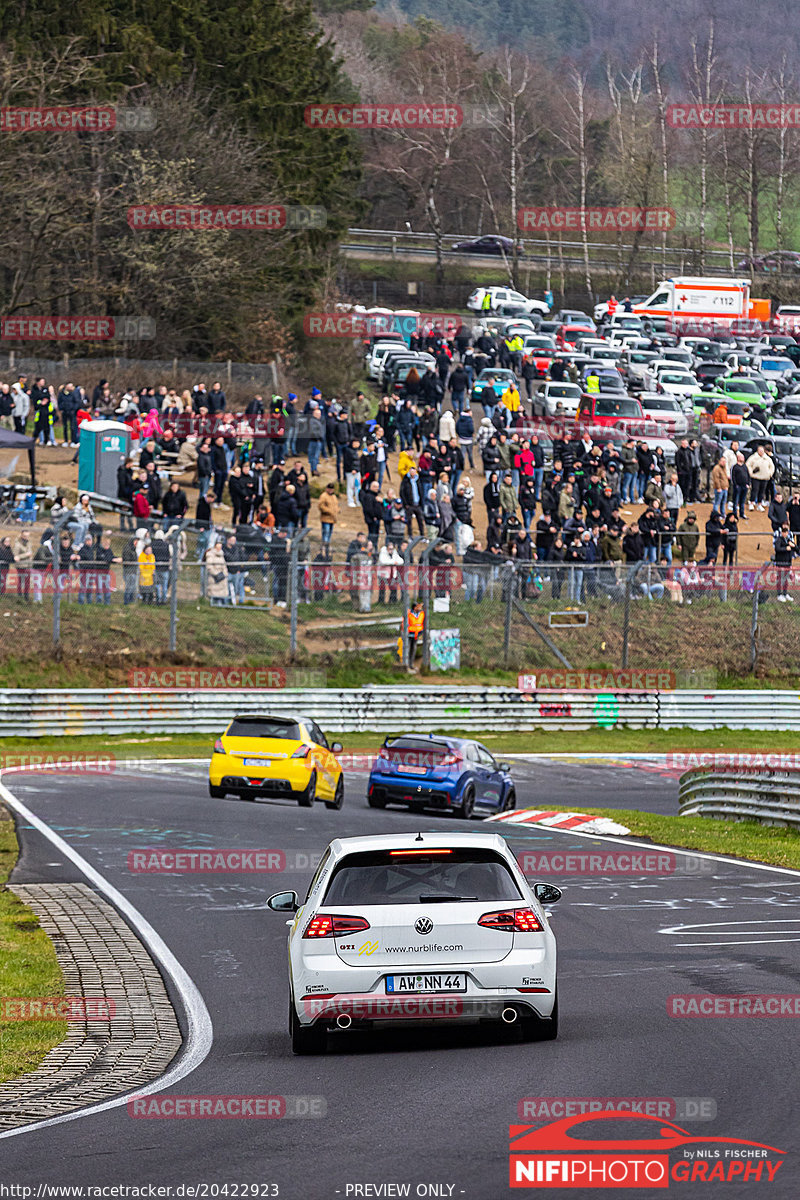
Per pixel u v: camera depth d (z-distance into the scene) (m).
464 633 128.38
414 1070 31.61
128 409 158.12
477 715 123.69
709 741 126.00
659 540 141.88
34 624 116.75
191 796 86.44
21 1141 27.55
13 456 157.50
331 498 132.75
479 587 129.12
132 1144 26.94
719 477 169.88
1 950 47.06
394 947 32.84
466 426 180.25
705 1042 33.31
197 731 116.88
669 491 157.38
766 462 176.25
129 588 120.12
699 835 74.12
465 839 34.66
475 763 85.81
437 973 32.72
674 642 133.50
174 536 119.50
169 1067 33.66
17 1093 31.67
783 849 69.56
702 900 55.84
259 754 84.06
